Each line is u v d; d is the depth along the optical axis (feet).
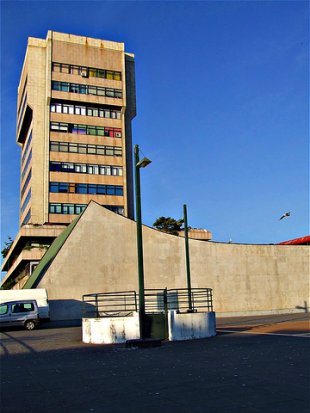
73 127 235.81
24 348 52.90
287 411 19.44
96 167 234.99
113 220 120.98
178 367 33.09
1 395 25.35
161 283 122.31
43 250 198.08
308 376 27.25
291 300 136.98
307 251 143.02
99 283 115.65
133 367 34.12
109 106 245.86
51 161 226.99
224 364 33.53
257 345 45.98
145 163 55.36
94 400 23.00
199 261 128.06
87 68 243.60
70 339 64.90
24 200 259.60
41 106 234.17
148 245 123.65
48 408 21.74
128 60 264.11
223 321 103.81
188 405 21.17
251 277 133.39
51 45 238.68
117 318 57.11
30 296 100.99
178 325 57.62
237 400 21.72
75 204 225.56
